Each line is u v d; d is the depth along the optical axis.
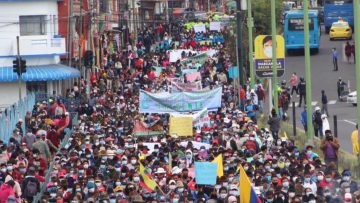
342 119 70.62
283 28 117.19
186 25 134.12
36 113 58.91
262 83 85.56
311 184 37.78
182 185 37.97
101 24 107.19
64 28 84.25
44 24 78.38
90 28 91.12
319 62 106.31
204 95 59.25
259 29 115.56
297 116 74.00
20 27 77.44
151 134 53.97
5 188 36.88
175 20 148.12
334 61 99.25
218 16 138.38
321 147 46.78
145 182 39.00
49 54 77.06
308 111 55.31
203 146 45.62
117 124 55.88
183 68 90.19
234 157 42.44
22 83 76.12
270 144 47.41
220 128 52.41
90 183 38.88
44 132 48.59
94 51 96.06
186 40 120.31
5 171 40.44
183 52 98.00
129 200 37.50
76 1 91.38
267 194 36.38
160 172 40.22
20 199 37.50
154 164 42.16
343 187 36.81
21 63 60.56
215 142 46.50
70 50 82.75
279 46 67.81
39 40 76.81
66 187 38.88
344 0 129.62
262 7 114.69
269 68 67.75
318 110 60.12
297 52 113.81
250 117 62.25
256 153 44.62
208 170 38.50
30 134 49.22
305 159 41.41
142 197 36.91
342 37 122.56
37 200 39.28
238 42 76.50
